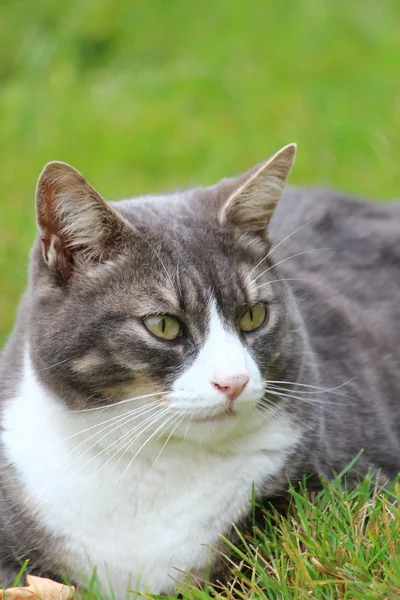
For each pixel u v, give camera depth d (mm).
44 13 12602
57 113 10883
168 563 4754
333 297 5898
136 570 4762
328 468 5016
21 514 4754
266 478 4809
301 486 4863
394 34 11695
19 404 4863
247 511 4801
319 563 4332
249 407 4516
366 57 11375
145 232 4668
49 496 4699
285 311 4895
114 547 4727
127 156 10273
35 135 10641
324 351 5508
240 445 4770
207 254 4668
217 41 11719
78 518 4688
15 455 4789
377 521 4547
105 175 10031
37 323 4641
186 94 10961
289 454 4848
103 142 10438
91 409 4590
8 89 11492
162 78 11242
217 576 4793
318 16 11867
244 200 4828
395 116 10438
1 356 5430
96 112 10852
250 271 4770
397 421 5699
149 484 4707
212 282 4609
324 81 11000
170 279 4566
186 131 10469
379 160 9898
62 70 11688
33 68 11727
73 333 4527
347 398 5309
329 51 11445
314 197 6801
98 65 11961
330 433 5105
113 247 4641
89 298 4578
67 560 4758
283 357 4844
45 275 4664
